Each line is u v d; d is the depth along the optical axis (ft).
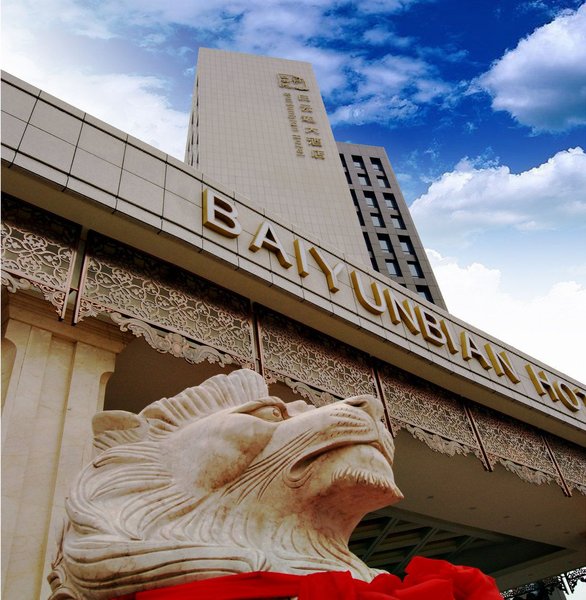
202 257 22.39
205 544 6.40
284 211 77.51
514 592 54.90
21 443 15.92
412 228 151.43
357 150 168.14
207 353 21.30
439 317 33.04
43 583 13.61
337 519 7.88
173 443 8.19
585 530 46.06
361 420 8.02
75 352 19.08
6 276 17.60
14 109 19.76
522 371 36.63
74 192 19.53
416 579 6.55
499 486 37.96
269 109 91.45
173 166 23.90
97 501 7.07
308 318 25.96
